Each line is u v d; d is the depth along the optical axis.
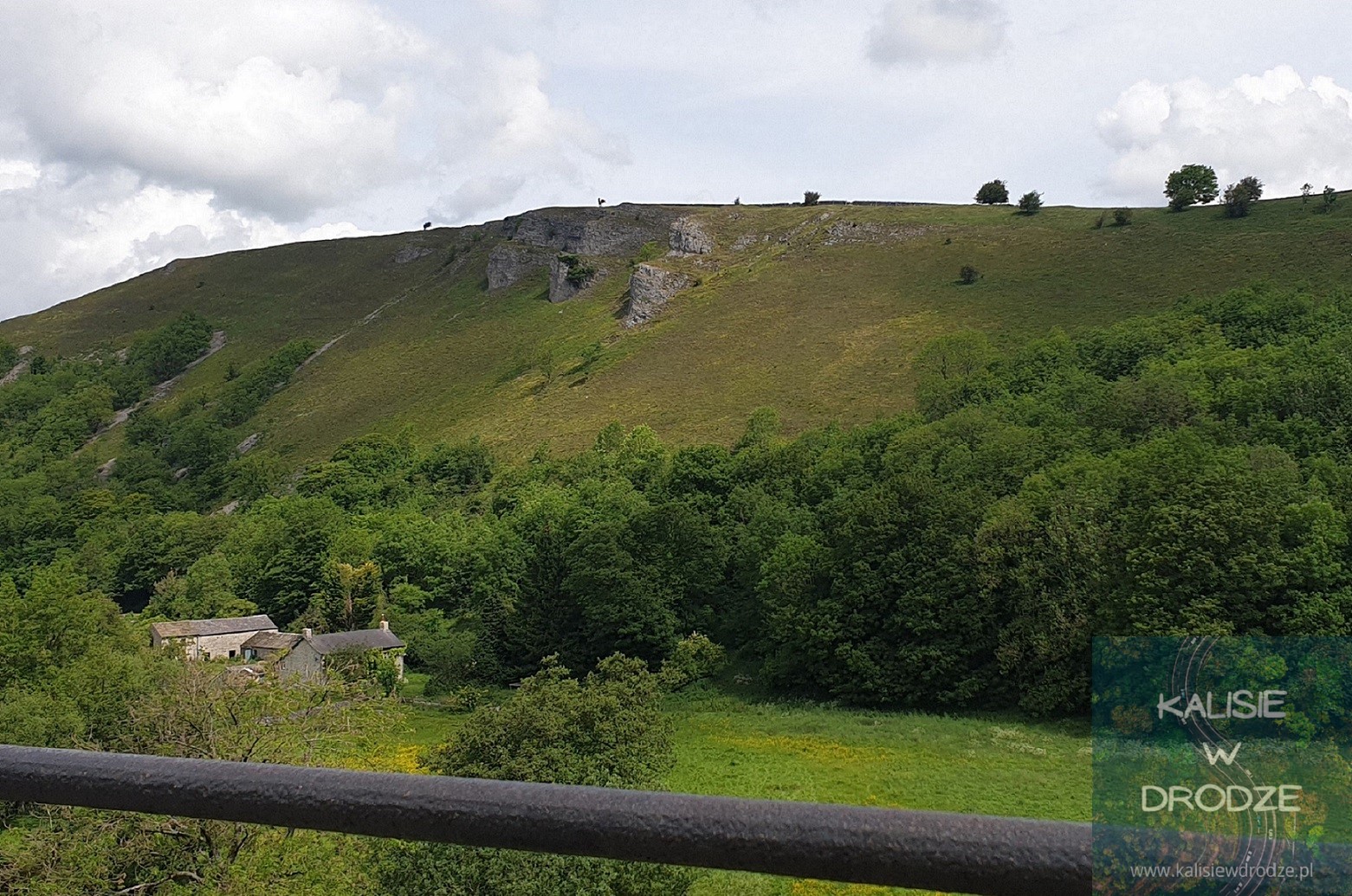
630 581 60.94
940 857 1.17
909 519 53.66
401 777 1.41
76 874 18.53
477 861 19.70
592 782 23.69
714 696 53.91
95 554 99.25
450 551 79.88
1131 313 106.19
